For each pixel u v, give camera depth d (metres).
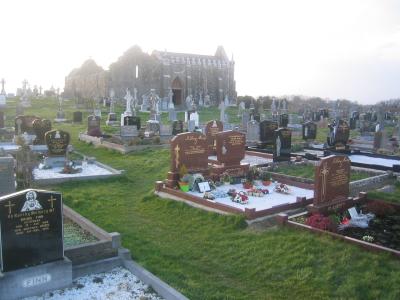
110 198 15.38
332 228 10.84
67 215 12.04
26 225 7.89
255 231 11.32
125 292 8.10
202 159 16.59
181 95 89.56
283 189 15.52
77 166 20.50
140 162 21.98
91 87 88.25
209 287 8.52
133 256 9.97
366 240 10.10
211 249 10.50
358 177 18.41
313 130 31.27
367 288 8.09
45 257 8.17
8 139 27.41
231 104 86.88
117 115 50.62
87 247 9.01
